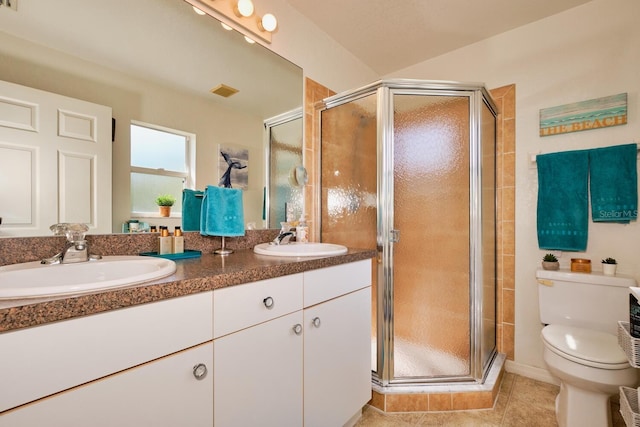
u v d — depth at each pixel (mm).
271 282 1005
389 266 1678
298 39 1875
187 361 774
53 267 875
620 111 1652
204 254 1375
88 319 613
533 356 1924
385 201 1679
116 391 651
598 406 1302
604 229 1687
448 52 2289
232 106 1566
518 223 1975
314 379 1176
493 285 2012
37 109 999
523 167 1960
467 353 1709
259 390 962
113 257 1053
